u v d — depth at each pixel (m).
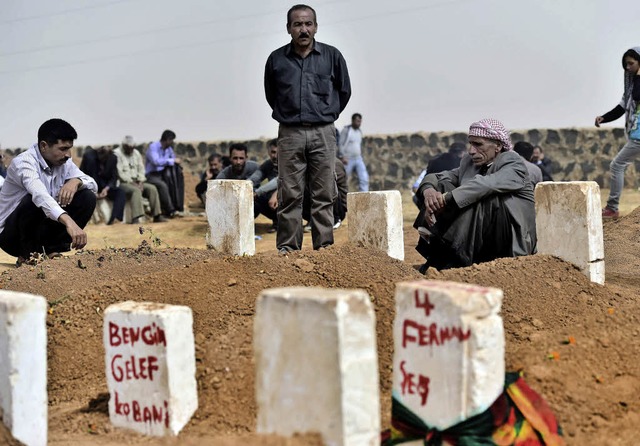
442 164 10.91
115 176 13.76
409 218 13.55
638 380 4.29
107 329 4.02
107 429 4.01
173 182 14.91
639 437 3.84
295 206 6.65
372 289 5.27
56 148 7.39
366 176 17.50
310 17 6.39
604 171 18.56
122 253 7.18
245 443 3.11
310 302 3.03
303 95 6.42
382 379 4.42
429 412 3.45
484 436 3.38
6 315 3.56
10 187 7.59
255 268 5.63
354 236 6.71
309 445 3.02
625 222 9.06
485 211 6.33
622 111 10.12
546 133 18.92
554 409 3.94
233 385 4.18
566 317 5.12
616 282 6.82
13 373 3.56
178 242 11.27
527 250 6.29
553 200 5.79
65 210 7.65
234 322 4.93
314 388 3.04
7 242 7.74
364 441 3.06
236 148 11.62
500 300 3.42
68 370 4.96
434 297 3.41
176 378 3.87
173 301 5.31
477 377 3.35
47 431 4.01
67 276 6.60
